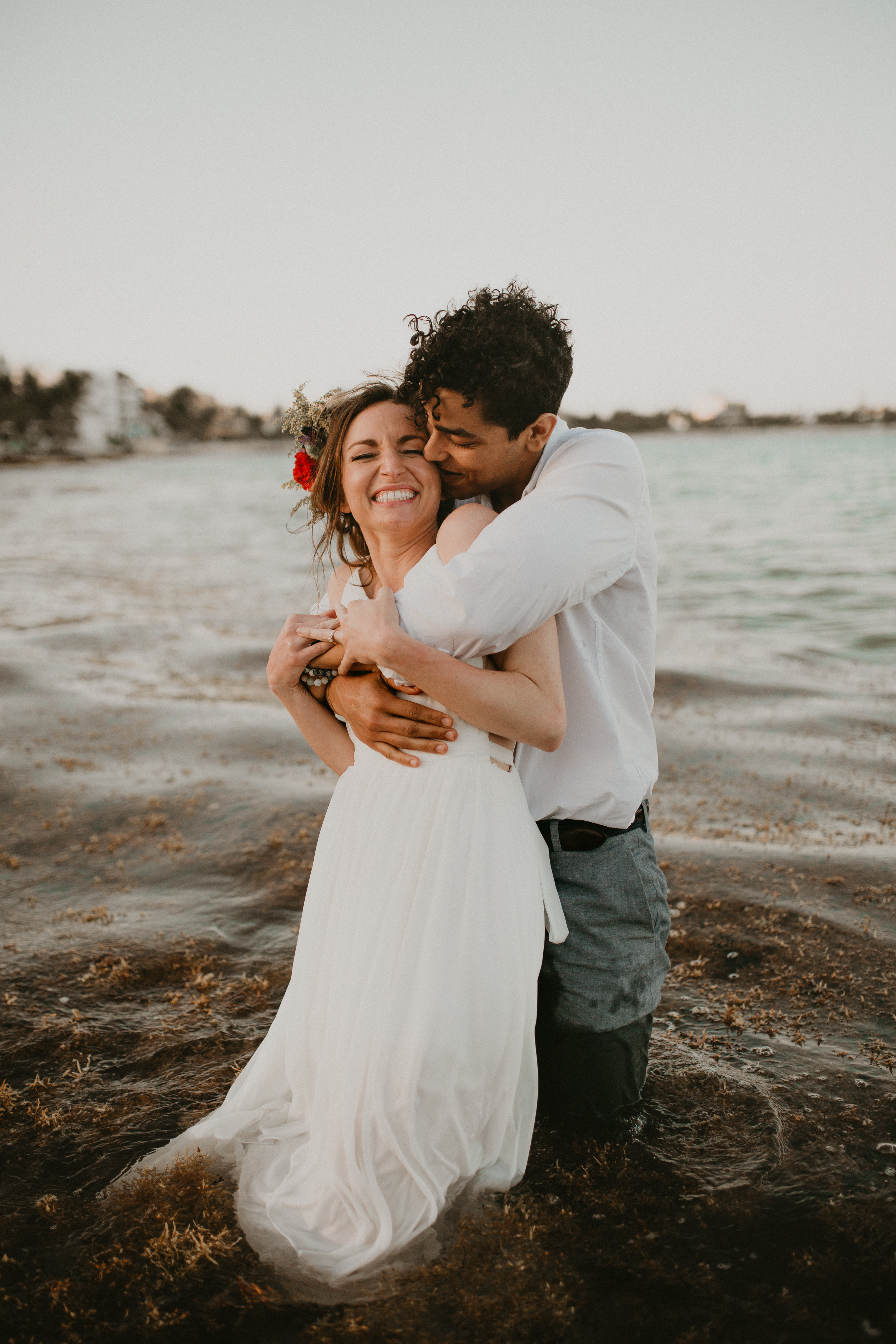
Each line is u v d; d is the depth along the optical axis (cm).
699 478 4191
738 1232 212
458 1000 200
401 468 217
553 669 212
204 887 410
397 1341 184
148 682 809
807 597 1333
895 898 385
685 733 663
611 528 212
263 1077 242
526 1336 184
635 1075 252
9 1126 252
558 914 228
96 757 595
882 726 682
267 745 623
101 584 1467
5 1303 194
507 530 201
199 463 9206
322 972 221
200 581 1524
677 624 1149
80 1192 227
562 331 212
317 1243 204
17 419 10475
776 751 620
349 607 210
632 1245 208
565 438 223
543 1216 216
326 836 231
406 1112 196
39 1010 311
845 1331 186
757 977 328
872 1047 285
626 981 240
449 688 199
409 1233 200
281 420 250
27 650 923
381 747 218
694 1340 184
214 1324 188
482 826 210
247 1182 222
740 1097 262
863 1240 209
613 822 236
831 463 5178
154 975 335
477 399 201
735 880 404
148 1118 255
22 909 389
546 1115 255
